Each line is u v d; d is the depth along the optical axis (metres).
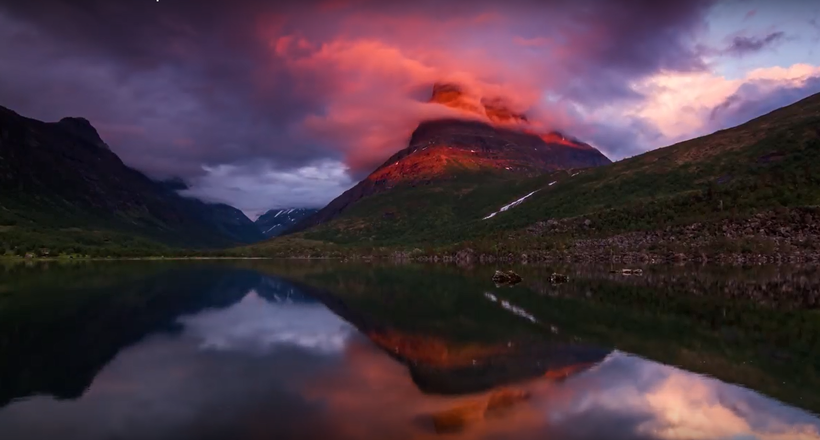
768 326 41.38
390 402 22.06
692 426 19.05
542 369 28.03
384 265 180.25
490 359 30.69
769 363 29.22
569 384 24.91
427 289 77.88
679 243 131.12
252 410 20.95
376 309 55.09
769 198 139.75
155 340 37.19
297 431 18.44
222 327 43.28
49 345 35.03
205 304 59.56
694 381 25.38
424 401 22.20
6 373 27.16
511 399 22.45
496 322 44.72
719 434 18.31
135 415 20.33
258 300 64.31
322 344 35.78
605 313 49.06
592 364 29.14
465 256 194.62
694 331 39.56
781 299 57.50
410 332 40.38
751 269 98.06
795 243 113.38
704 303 54.97
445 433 18.20
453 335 38.91
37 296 65.19
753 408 21.12
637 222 158.75
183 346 35.00
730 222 132.25
